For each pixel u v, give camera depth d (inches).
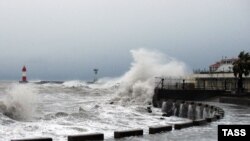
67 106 1230.9
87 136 486.3
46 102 1384.1
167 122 835.4
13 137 519.5
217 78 2052.2
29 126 614.9
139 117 888.9
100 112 904.9
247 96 1469.0
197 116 1029.8
